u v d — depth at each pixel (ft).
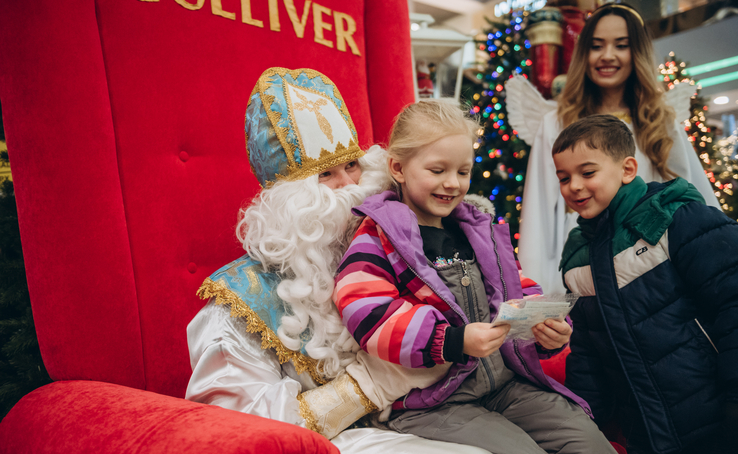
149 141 4.15
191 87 4.42
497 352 3.56
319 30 5.45
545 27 11.22
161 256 4.10
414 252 3.25
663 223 3.91
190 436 2.22
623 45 7.10
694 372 3.78
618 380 4.24
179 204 4.27
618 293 4.04
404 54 6.14
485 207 3.90
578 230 4.68
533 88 8.68
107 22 4.00
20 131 3.59
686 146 7.20
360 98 5.81
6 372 6.37
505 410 3.52
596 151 4.07
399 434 3.19
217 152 4.55
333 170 3.83
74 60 3.75
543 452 3.01
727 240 3.72
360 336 3.04
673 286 3.89
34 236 3.56
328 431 3.07
